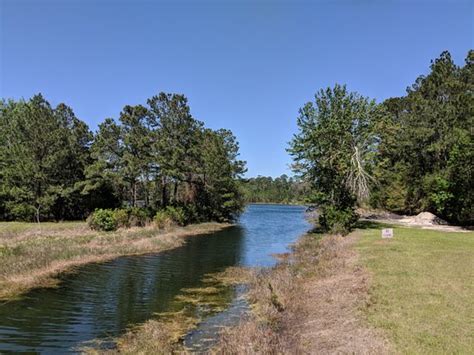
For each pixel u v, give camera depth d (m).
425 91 44.56
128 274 16.58
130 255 21.39
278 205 133.12
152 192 43.72
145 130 34.34
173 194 43.78
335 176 29.14
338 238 22.97
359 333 7.85
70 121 39.41
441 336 7.41
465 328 7.80
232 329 9.63
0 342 8.98
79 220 37.97
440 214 37.00
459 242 19.92
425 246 18.39
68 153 36.47
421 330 7.73
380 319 8.43
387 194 44.25
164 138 35.31
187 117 37.41
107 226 28.38
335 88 29.02
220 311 11.48
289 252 22.72
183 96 37.16
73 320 10.61
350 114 28.56
